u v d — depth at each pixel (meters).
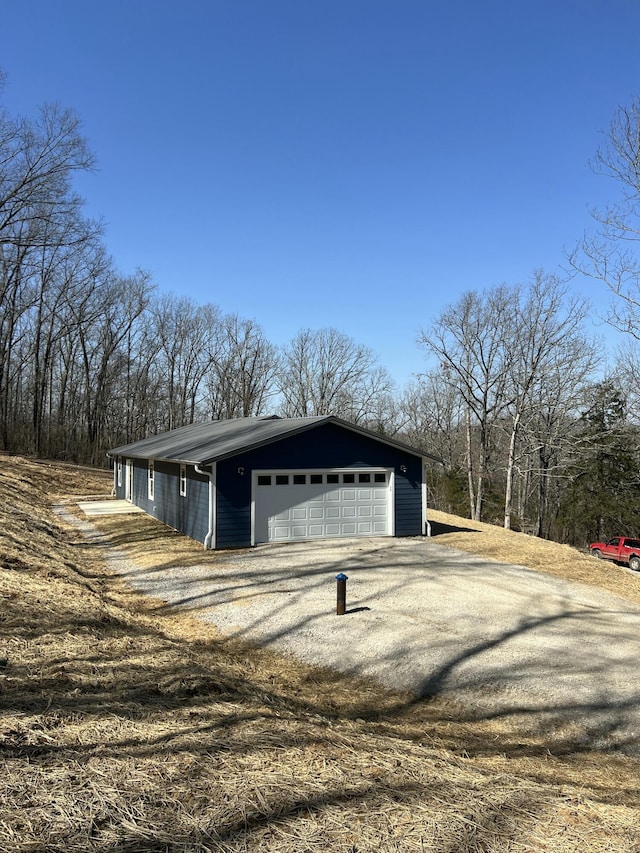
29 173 26.52
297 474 15.70
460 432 41.56
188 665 6.04
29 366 43.56
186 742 3.84
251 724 4.36
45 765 3.30
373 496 16.62
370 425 53.03
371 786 3.52
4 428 37.97
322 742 4.21
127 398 47.53
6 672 4.82
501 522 38.44
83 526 18.73
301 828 2.95
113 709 4.30
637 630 9.02
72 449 43.28
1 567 9.03
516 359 32.94
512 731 5.69
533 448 32.41
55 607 7.54
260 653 7.75
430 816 3.25
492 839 3.08
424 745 4.95
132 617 8.54
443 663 7.36
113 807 2.96
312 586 10.99
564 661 7.46
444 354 34.94
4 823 2.74
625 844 3.21
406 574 12.11
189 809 3.03
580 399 32.34
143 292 46.53
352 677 7.04
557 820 3.42
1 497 17.97
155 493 20.61
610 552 27.58
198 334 51.50
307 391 53.81
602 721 5.90
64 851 2.58
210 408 52.47
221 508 14.69
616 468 34.72
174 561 13.28
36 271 38.50
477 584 11.51
